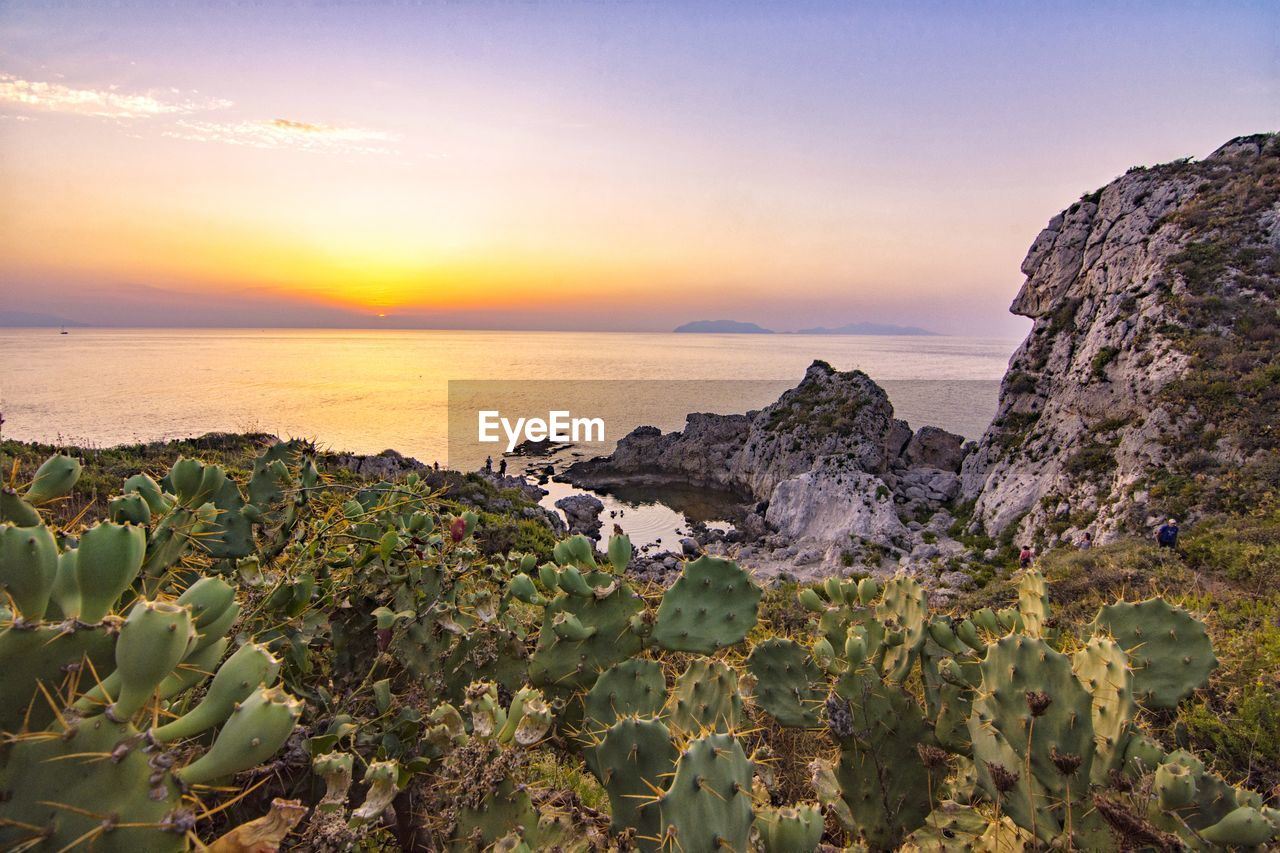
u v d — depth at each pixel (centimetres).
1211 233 3116
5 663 117
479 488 2417
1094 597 991
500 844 175
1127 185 3731
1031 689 249
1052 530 2625
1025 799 246
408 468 2027
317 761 175
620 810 207
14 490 166
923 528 3456
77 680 119
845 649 311
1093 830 233
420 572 275
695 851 166
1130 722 238
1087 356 3164
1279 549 1161
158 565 207
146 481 220
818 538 3544
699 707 258
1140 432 2541
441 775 203
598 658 276
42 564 124
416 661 266
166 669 116
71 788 108
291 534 279
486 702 204
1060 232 3978
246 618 224
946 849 280
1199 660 320
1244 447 2198
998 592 1263
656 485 5397
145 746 112
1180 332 2798
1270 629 659
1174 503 2136
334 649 266
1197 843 220
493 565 324
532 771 316
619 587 282
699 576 286
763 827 193
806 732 361
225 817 189
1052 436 3125
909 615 325
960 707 306
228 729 117
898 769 303
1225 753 447
